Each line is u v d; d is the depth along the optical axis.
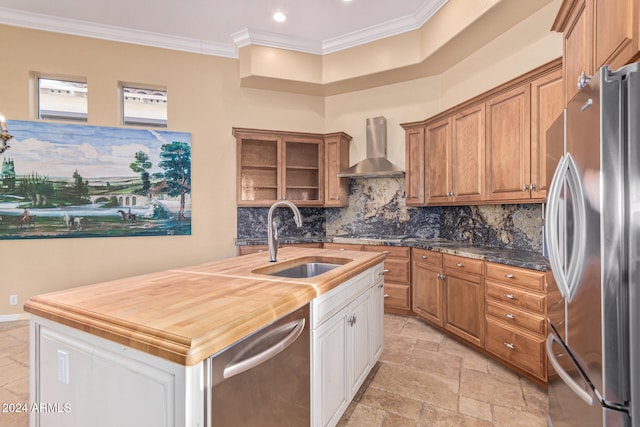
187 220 4.05
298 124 4.51
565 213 1.33
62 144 3.59
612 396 1.00
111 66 3.76
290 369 1.26
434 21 3.31
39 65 3.52
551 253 1.33
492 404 1.96
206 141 4.13
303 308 1.35
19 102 3.47
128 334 0.90
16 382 2.21
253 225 4.36
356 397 2.04
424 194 3.72
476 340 2.59
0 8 3.30
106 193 3.74
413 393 2.08
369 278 2.18
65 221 3.60
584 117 1.15
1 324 3.33
